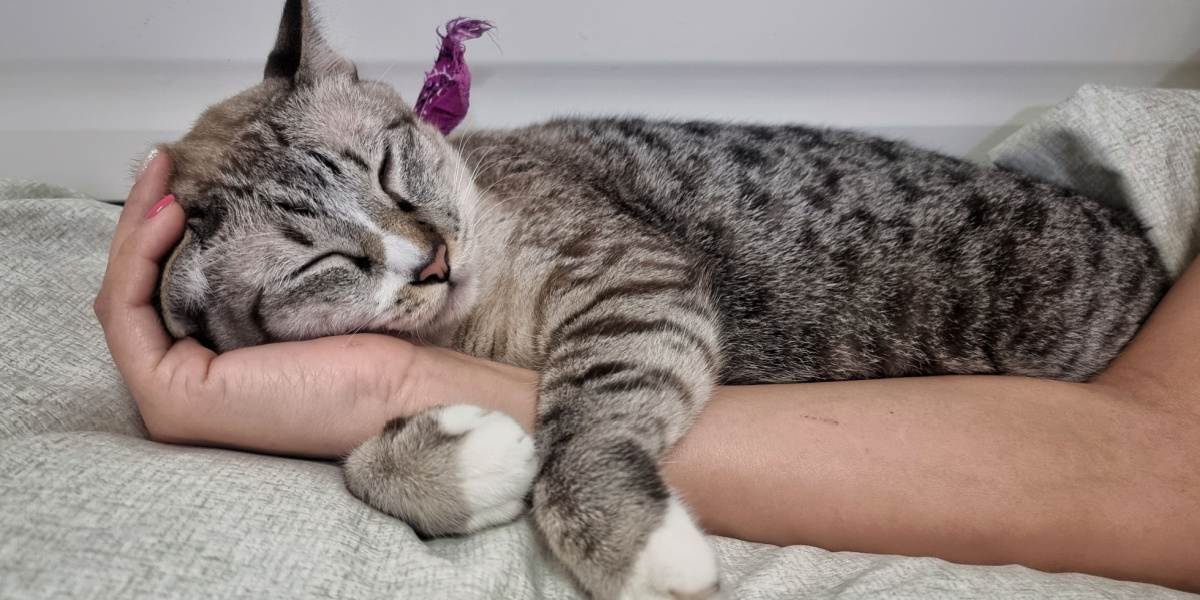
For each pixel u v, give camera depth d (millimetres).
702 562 335
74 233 492
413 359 389
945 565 354
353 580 312
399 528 340
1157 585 365
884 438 384
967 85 591
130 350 377
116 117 560
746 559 367
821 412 394
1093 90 481
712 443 384
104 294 383
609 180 467
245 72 559
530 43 562
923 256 449
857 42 572
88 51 540
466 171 444
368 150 417
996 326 446
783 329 451
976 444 382
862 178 463
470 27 473
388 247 398
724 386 421
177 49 546
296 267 396
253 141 413
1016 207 457
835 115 595
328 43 469
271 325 402
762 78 586
